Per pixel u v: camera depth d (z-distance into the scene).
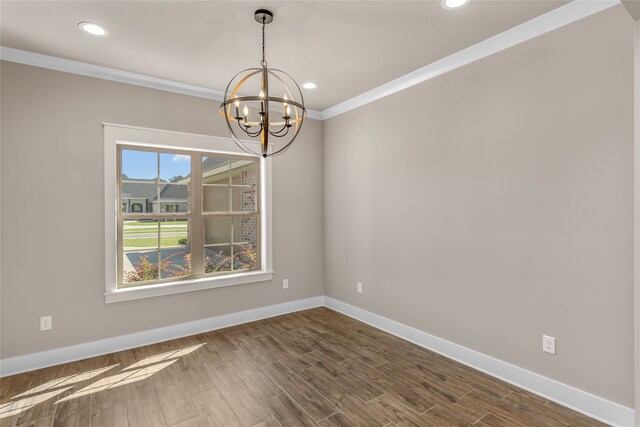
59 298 2.85
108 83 3.05
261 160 4.02
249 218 3.98
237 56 2.79
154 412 2.15
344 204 4.07
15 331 2.68
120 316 3.11
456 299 2.86
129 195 3.24
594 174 2.07
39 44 2.58
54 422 2.06
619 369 1.99
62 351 2.85
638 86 1.48
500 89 2.52
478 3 2.11
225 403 2.25
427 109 3.06
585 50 2.10
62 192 2.86
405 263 3.32
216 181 3.74
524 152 2.40
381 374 2.62
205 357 2.93
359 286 3.87
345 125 4.01
